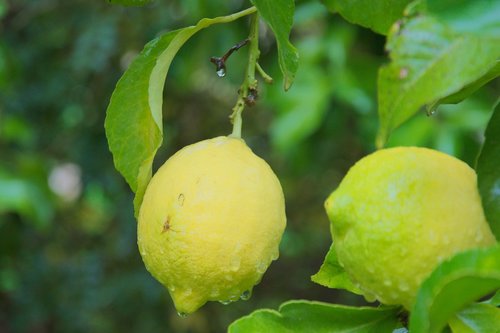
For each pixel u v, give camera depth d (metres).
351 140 1.71
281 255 2.59
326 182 2.45
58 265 2.41
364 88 1.33
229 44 1.53
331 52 1.33
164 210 0.59
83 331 2.34
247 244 0.59
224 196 0.59
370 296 0.58
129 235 2.27
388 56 0.51
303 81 1.35
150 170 0.63
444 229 0.54
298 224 2.53
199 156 0.60
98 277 2.41
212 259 0.59
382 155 0.57
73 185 2.55
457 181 0.56
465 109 1.25
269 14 0.60
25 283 2.32
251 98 0.64
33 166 1.83
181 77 1.69
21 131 1.97
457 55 0.51
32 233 2.37
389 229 0.55
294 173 1.60
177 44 0.64
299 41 1.54
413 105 0.51
